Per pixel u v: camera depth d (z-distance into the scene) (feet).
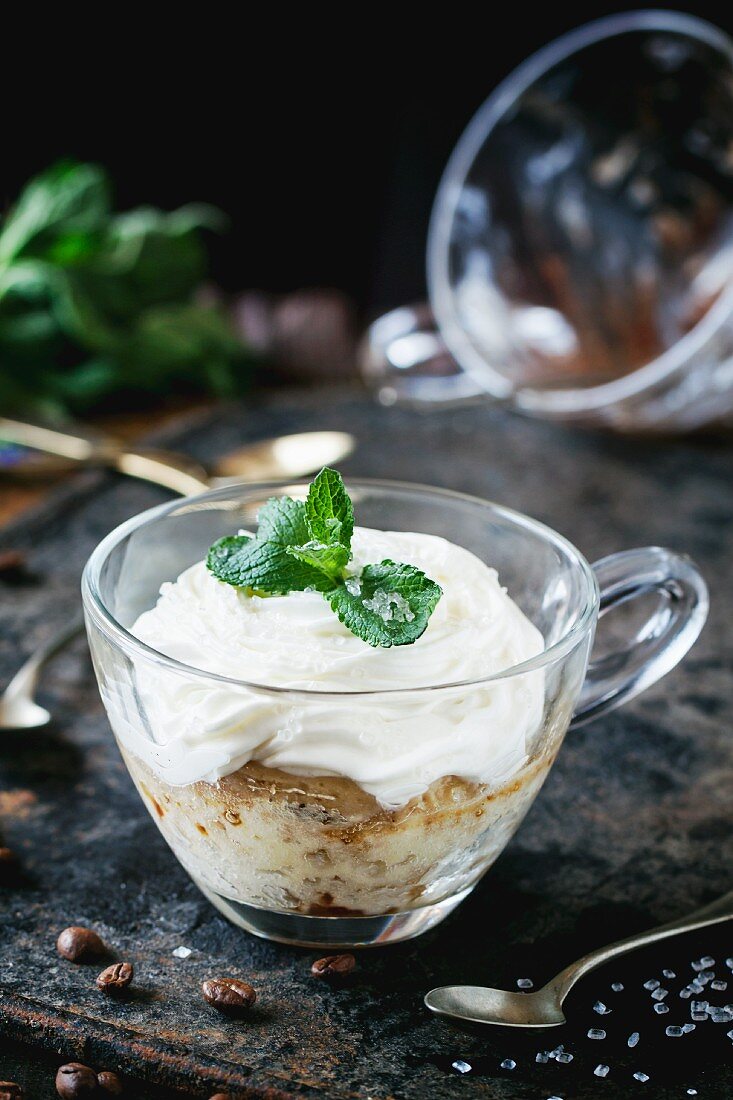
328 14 3.43
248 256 3.70
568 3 3.46
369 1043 1.23
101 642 1.25
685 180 2.40
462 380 2.49
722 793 1.52
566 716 1.30
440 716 1.21
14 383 2.50
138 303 2.66
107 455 2.11
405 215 3.66
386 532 1.39
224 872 1.27
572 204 2.49
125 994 1.26
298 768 1.20
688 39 2.39
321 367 2.97
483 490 2.15
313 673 1.23
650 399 2.28
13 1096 1.18
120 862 1.39
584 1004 1.27
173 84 3.43
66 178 2.69
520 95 2.53
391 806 1.20
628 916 1.36
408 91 3.56
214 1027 1.23
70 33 3.30
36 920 1.33
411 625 1.24
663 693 1.67
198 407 2.68
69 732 1.57
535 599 1.41
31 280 2.49
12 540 1.92
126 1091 1.21
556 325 2.51
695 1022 1.26
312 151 3.59
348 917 1.28
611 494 2.15
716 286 2.37
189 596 1.31
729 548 2.00
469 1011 1.25
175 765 1.22
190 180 3.56
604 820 1.47
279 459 2.18
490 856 1.30
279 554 1.28
